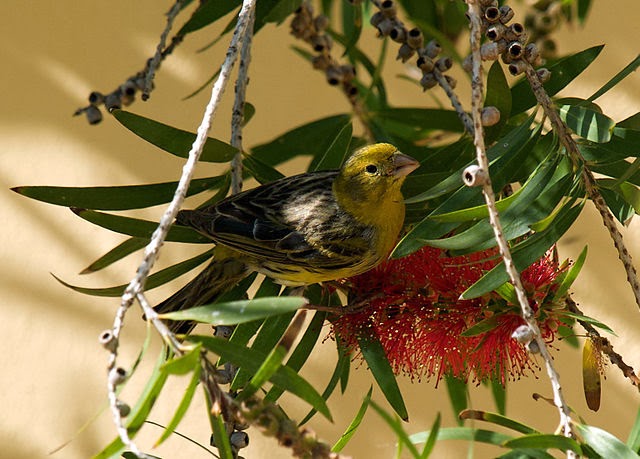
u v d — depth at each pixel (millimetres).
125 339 9664
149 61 6387
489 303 5797
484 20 5570
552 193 5410
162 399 9492
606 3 9719
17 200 10039
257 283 10234
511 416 9258
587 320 5418
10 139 10094
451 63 6336
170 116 9945
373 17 6453
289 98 10094
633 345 9211
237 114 6461
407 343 6129
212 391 4453
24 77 10180
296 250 6438
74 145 10086
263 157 7926
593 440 4863
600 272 9375
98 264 6145
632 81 9531
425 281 5977
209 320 4383
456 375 6051
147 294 9797
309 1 7023
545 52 7277
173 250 9867
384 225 6547
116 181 10016
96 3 10273
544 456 5207
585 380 5754
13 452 9594
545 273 5707
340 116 7969
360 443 9422
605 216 5375
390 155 6578
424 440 5371
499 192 5652
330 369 9500
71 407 9703
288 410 9516
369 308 6121
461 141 6469
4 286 9883
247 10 5094
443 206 5449
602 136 5387
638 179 5660
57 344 9812
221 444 4895
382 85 7965
